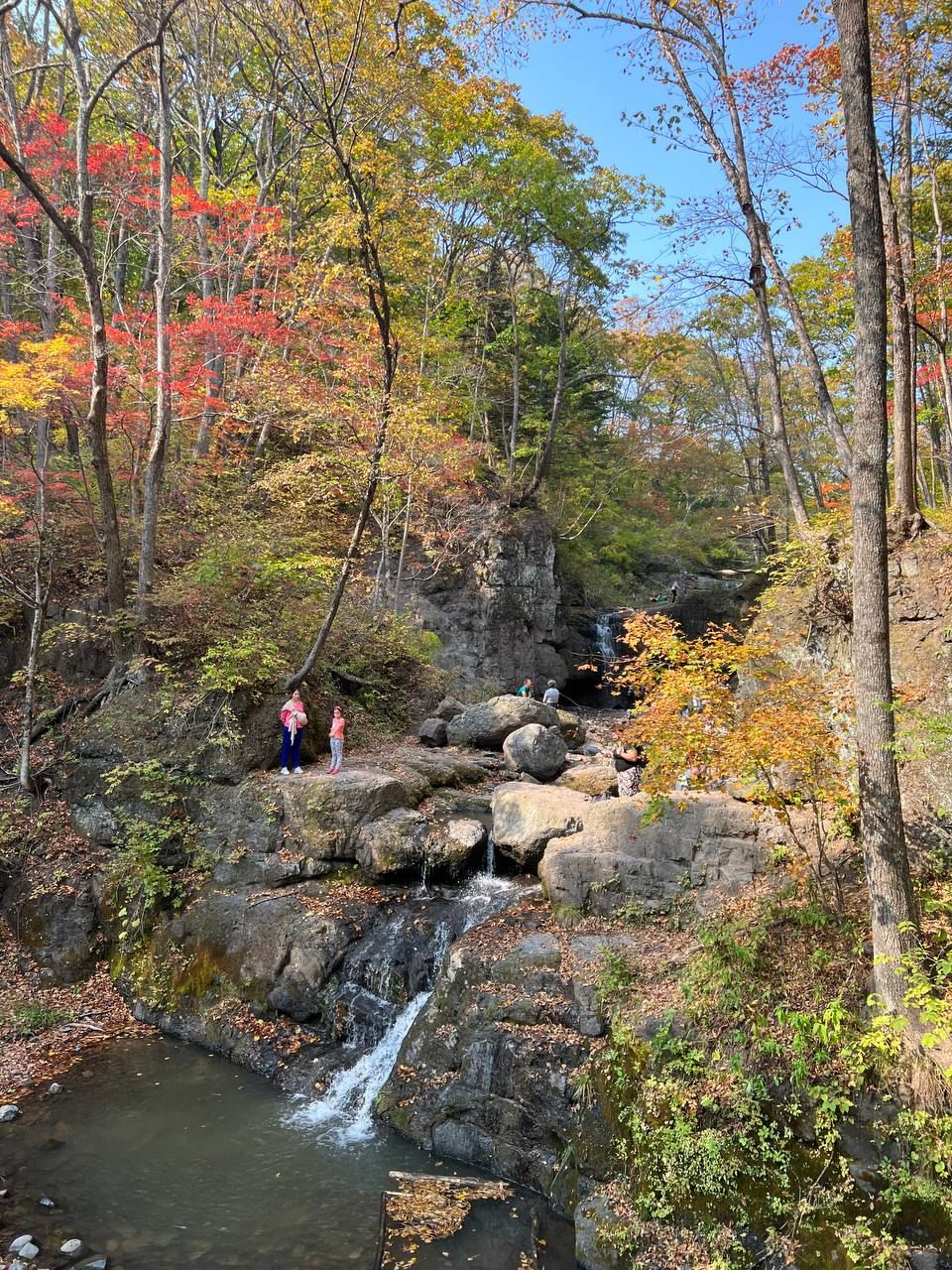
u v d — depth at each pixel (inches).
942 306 633.6
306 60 629.9
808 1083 256.8
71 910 480.4
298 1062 378.9
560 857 383.9
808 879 323.0
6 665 629.9
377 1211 276.7
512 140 1040.8
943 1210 223.8
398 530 1063.0
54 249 743.1
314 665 628.1
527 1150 292.5
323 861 470.0
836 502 824.3
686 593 1320.1
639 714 343.0
